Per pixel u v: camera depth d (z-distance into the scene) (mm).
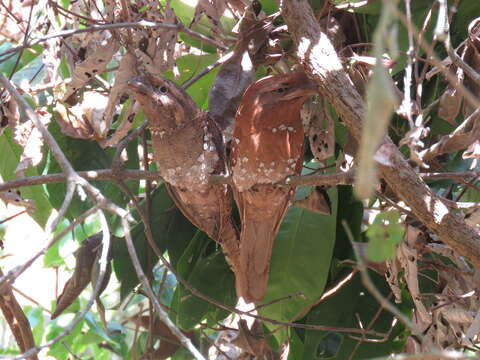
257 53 3793
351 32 3961
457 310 3645
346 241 4324
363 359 4094
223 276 4383
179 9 4469
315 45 2932
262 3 4086
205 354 5035
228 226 3910
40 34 4008
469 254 2822
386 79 950
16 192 3643
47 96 4742
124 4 3564
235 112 3678
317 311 4219
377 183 3520
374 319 3893
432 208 2799
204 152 3686
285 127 3439
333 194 4098
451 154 4188
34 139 3645
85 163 4512
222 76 3705
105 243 2568
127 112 3639
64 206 2492
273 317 4180
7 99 3645
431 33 3643
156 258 4555
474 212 3268
